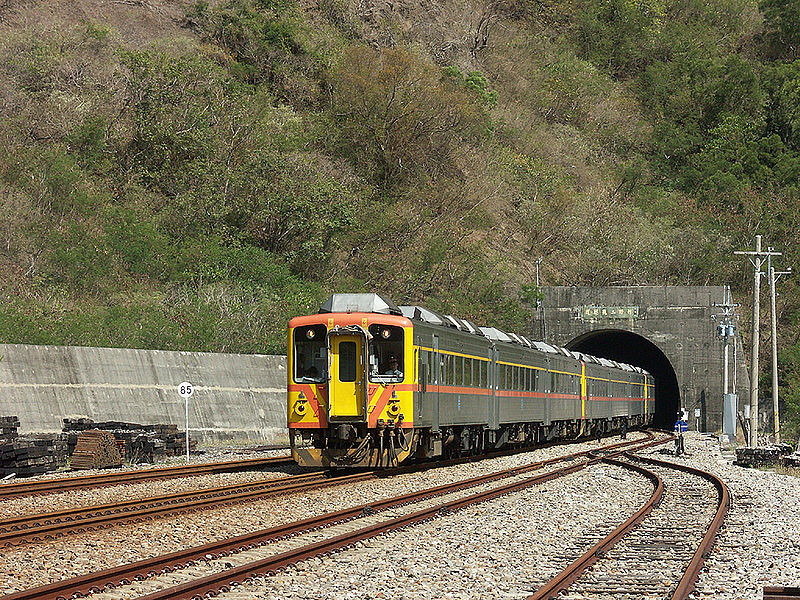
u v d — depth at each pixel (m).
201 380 66.50
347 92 124.44
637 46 196.62
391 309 43.47
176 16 123.19
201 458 52.47
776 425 89.94
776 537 26.52
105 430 49.22
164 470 40.50
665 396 156.00
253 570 18.45
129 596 16.61
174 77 102.94
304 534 24.19
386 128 124.44
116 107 101.38
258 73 122.69
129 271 85.00
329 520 26.38
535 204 134.38
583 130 170.00
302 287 91.75
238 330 78.81
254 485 35.50
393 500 31.05
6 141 92.12
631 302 110.69
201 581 16.73
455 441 51.19
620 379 102.81
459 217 124.31
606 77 186.00
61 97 98.44
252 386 70.94
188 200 94.75
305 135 115.31
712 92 178.12
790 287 142.12
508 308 109.38
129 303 79.44
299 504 30.97
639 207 150.88
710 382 109.38
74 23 112.94
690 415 109.88
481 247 117.50
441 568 20.41
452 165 131.62
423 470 45.72
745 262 140.38
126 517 25.69
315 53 128.75
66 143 96.06
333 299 43.66
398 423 40.97
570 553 23.23
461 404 49.38
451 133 132.50
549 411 71.06
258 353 78.38
